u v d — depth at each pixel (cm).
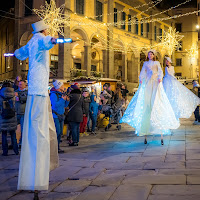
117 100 1113
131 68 4112
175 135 836
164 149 648
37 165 350
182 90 886
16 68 2978
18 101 748
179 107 875
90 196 372
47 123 367
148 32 4331
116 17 3509
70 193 393
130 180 427
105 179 446
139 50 4038
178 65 5262
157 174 451
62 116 724
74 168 530
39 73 364
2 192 413
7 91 661
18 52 395
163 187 382
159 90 711
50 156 390
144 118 718
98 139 878
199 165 489
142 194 362
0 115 672
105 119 1165
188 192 354
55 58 3195
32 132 356
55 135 395
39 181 348
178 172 451
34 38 373
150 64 732
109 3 3338
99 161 578
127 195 363
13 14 2989
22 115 746
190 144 684
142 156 595
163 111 696
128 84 3675
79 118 772
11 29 3216
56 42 343
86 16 2923
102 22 3234
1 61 3359
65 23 2658
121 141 810
